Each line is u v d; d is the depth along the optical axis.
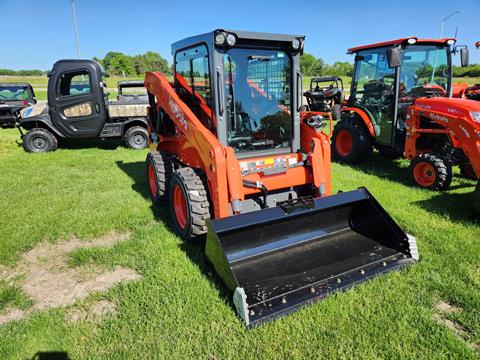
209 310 2.78
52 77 8.64
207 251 3.10
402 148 6.55
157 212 4.82
